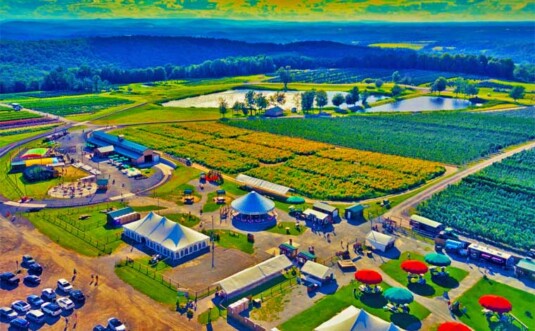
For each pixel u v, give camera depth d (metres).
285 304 101.12
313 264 112.56
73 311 97.69
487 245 128.62
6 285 107.25
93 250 124.62
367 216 148.38
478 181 177.62
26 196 163.00
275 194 165.62
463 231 137.00
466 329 86.69
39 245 127.19
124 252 123.75
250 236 131.25
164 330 91.94
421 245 128.75
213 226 140.25
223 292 103.38
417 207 152.88
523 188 169.38
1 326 92.50
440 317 96.38
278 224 142.12
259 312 98.19
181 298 102.81
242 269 115.69
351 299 103.12
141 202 159.12
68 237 132.00
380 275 106.88
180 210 152.12
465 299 102.62
